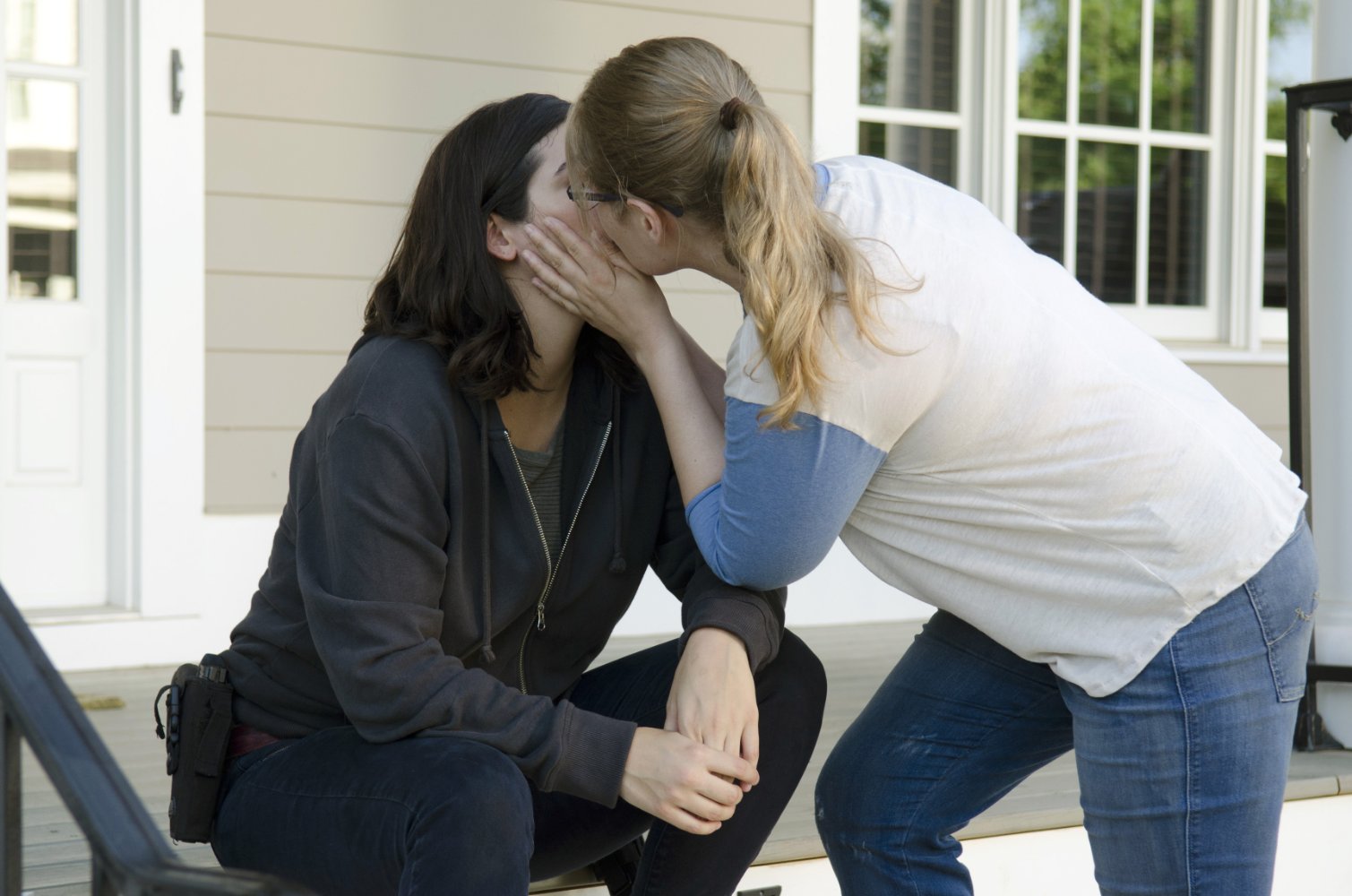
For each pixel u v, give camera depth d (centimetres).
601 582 224
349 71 500
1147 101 641
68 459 484
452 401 201
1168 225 651
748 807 216
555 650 228
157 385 477
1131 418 185
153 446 477
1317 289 391
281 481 500
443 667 191
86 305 484
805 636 547
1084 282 634
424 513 195
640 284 204
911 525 200
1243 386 654
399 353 200
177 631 481
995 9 604
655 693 225
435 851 176
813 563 193
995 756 221
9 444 475
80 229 482
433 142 514
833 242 177
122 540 484
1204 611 189
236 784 204
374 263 510
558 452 218
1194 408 190
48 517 482
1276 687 192
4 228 472
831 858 231
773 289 172
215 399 489
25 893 249
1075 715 203
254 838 199
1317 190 391
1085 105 629
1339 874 344
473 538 206
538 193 201
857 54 579
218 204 486
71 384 483
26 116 474
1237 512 187
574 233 201
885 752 222
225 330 489
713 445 206
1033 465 187
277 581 210
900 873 223
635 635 541
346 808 188
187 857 266
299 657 205
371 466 191
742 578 195
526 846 182
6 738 149
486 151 201
